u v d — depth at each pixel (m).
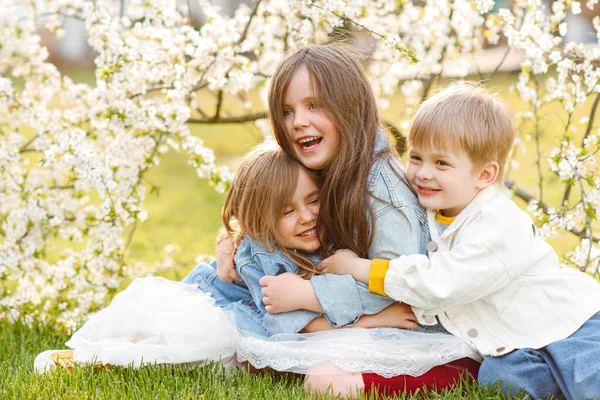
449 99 2.38
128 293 2.60
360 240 2.42
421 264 2.27
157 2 3.50
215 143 9.24
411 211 2.41
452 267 2.24
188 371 2.46
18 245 3.43
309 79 2.44
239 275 2.69
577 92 3.05
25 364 2.66
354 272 2.38
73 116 3.42
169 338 2.44
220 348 2.48
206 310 2.51
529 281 2.30
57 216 3.42
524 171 6.70
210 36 3.49
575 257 2.98
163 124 3.32
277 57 3.81
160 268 3.91
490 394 2.24
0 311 3.36
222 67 3.44
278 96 2.49
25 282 3.50
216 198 6.84
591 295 2.28
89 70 13.82
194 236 5.45
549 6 3.45
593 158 2.93
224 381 2.36
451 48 3.76
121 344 2.46
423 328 2.47
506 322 2.31
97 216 3.40
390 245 2.38
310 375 2.31
